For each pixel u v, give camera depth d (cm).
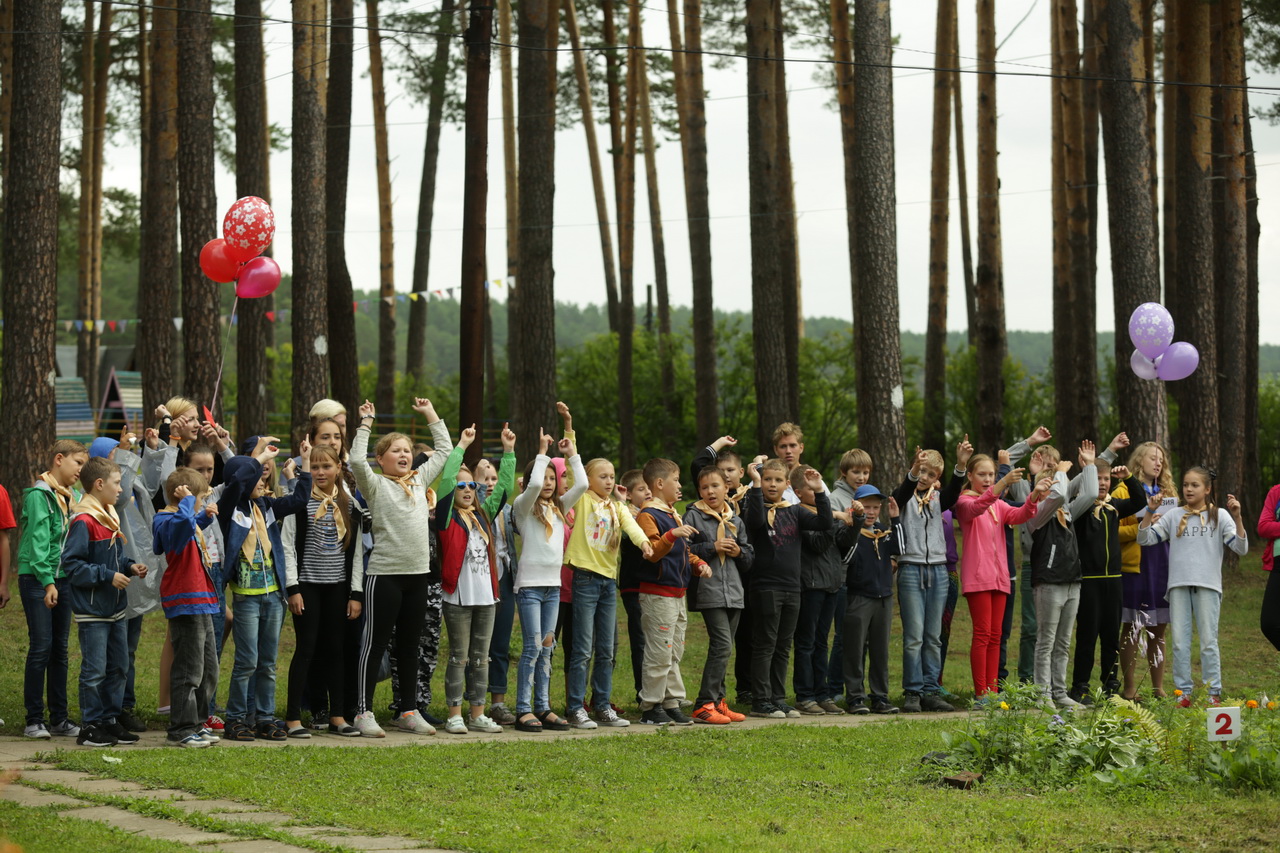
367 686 895
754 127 2434
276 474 908
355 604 895
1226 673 1380
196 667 823
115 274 8194
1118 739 755
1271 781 693
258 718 869
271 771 710
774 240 2436
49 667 870
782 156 3017
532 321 2256
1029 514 1121
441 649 1314
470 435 959
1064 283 2745
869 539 1093
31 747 800
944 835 582
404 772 718
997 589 1124
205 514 813
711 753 818
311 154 1895
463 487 950
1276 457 3097
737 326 4116
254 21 2252
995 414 2611
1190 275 2102
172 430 912
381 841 561
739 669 1140
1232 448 2247
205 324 1833
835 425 3959
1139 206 1850
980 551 1126
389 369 3556
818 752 828
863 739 888
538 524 972
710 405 2845
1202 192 2086
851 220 2902
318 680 932
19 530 1471
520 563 970
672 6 3047
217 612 856
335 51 2367
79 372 3769
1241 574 1989
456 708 932
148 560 905
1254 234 2555
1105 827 596
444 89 3484
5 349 1484
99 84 3478
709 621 1027
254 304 2300
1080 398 2534
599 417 4325
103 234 4097
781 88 3002
